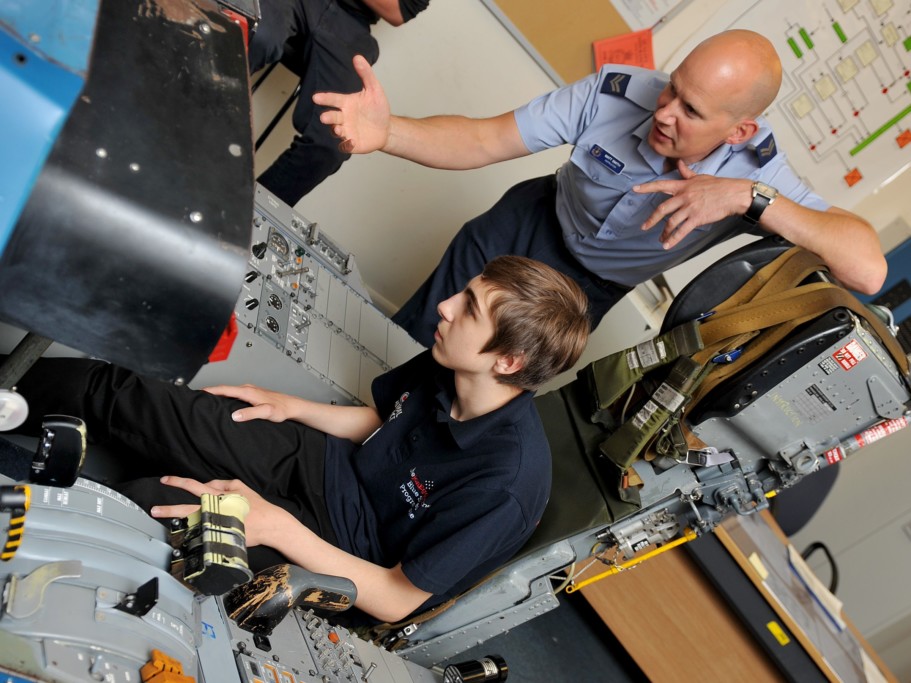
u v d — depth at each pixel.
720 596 2.56
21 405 0.84
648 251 2.09
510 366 1.48
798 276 1.71
